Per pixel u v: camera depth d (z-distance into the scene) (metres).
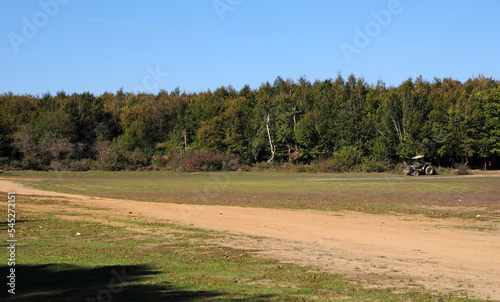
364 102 82.50
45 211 21.59
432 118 73.12
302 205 25.81
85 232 15.86
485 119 73.00
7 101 87.44
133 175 58.72
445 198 29.38
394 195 31.61
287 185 41.38
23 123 79.44
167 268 10.61
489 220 19.50
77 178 51.31
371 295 8.41
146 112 87.75
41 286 8.70
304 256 12.22
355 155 69.12
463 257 12.11
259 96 84.12
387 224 18.36
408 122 72.00
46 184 41.19
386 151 71.69
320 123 75.75
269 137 78.88
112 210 22.78
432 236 15.53
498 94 74.50
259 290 8.64
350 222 18.94
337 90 83.25
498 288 9.02
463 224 18.38
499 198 28.95
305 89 88.06
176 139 82.12
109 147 74.25
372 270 10.58
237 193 33.97
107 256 11.95
